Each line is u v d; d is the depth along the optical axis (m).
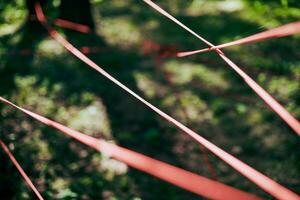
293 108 4.98
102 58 6.26
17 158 4.45
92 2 7.87
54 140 4.81
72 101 5.52
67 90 5.71
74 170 4.41
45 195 3.90
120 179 4.30
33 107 5.43
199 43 6.40
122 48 6.50
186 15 7.23
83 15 6.78
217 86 5.60
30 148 4.68
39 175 4.27
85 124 5.15
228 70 5.85
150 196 4.09
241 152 4.56
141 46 6.45
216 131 4.90
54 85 5.77
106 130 5.05
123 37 6.76
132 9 7.62
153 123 5.12
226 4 7.22
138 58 6.22
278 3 6.86
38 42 6.70
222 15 7.02
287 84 5.40
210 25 6.82
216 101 5.32
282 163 4.32
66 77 5.96
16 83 5.85
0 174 4.12
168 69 5.99
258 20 6.60
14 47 6.68
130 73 5.95
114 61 6.17
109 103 5.48
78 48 6.47
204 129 4.95
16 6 7.86
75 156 4.61
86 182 4.25
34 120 5.14
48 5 7.40
